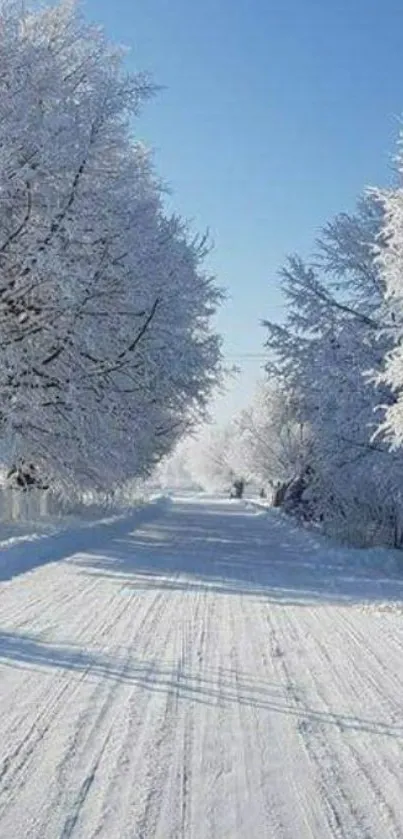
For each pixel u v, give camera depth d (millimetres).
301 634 11531
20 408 21750
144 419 25797
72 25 22281
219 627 11836
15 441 21188
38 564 19391
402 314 16297
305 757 6449
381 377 15594
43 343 22016
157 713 7484
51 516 33000
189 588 16141
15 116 20109
